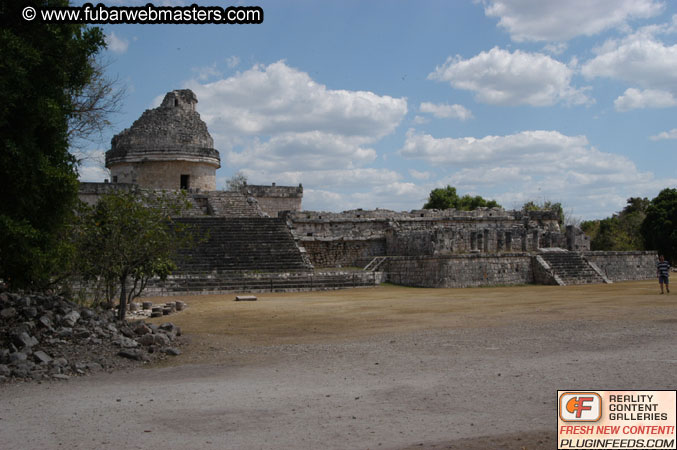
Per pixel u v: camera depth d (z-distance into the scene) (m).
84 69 13.03
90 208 15.44
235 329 14.58
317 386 8.16
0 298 11.28
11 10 11.25
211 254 31.20
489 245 36.88
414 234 36.34
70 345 10.59
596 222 74.62
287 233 35.78
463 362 9.45
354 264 39.41
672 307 16.25
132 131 45.25
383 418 6.45
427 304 19.91
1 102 10.15
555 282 30.78
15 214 11.05
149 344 11.48
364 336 12.97
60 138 12.28
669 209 51.03
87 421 6.56
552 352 9.97
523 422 6.10
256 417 6.62
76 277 16.28
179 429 6.21
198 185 46.03
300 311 18.42
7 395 7.88
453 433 5.82
